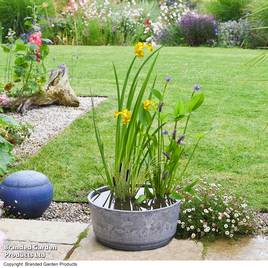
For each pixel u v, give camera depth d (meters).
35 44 6.65
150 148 3.45
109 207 3.32
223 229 3.54
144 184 3.51
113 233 3.23
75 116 6.66
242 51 11.92
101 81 8.66
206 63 10.20
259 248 3.40
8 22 13.12
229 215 3.64
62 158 5.12
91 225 3.63
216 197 3.76
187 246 3.38
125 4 15.02
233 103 7.16
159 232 3.26
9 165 4.94
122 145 3.36
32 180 3.95
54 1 14.84
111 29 13.62
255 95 7.61
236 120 6.38
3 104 6.70
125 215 3.16
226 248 3.39
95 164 4.97
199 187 3.95
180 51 11.88
